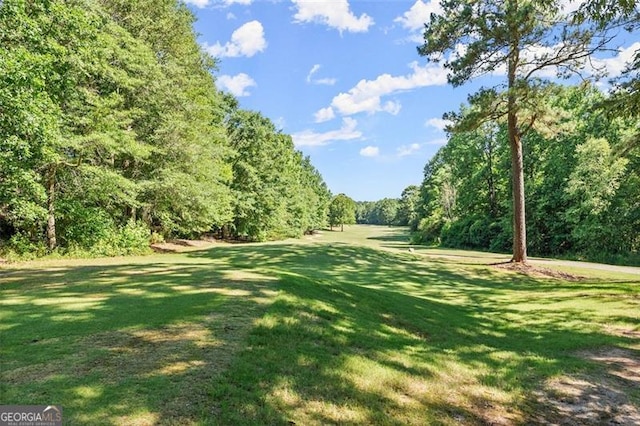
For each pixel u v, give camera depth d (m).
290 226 48.00
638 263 23.17
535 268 17.64
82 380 3.16
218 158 26.75
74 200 16.59
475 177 40.03
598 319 9.27
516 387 4.81
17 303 5.64
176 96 20.02
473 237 37.00
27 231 16.20
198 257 17.72
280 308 5.70
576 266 19.86
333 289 7.97
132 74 17.72
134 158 18.67
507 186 35.66
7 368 3.31
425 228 48.22
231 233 38.88
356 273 15.06
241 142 36.38
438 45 16.41
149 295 6.17
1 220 16.50
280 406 3.27
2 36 10.44
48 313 5.07
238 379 3.50
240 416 2.99
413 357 5.09
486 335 7.27
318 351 4.53
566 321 9.08
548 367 5.60
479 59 16.22
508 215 34.09
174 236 31.84
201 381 3.35
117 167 20.09
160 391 3.10
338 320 5.87
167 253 19.70
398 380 4.32
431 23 16.47
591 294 12.30
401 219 107.06
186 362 3.66
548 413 4.26
